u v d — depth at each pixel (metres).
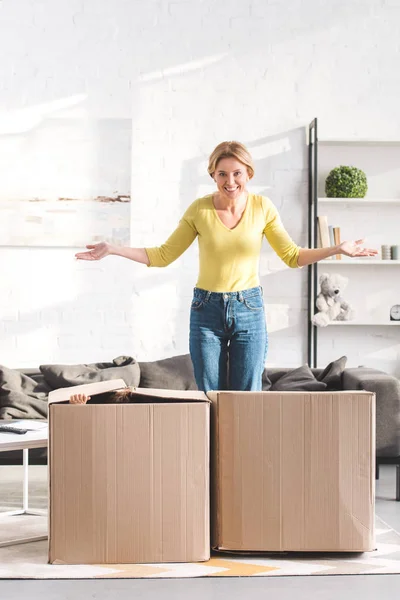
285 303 5.34
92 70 5.26
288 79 5.33
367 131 5.36
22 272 5.24
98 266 5.27
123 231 5.24
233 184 3.05
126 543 2.65
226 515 2.71
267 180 5.33
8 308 5.23
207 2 5.30
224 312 3.10
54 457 2.65
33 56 5.24
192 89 5.30
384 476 4.68
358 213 5.35
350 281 5.36
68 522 2.65
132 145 5.30
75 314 5.26
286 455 2.70
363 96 5.36
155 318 5.30
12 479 4.50
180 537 2.66
